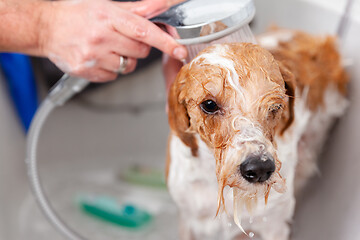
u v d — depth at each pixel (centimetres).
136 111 186
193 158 109
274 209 112
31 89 167
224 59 88
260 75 86
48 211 134
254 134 82
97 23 96
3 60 157
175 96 98
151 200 175
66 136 185
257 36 156
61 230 136
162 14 92
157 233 161
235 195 89
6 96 162
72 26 99
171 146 119
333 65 150
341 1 162
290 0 171
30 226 163
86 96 182
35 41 105
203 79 88
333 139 149
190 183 116
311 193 135
